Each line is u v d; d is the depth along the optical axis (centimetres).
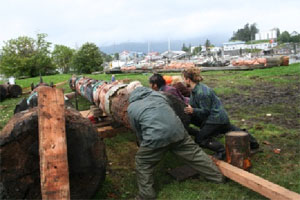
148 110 354
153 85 494
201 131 440
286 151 476
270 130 590
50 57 3769
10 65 3569
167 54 10725
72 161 329
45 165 289
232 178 366
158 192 362
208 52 7538
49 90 297
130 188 382
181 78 624
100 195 362
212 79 1628
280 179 379
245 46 11800
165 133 340
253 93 1061
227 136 396
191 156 369
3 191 313
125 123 494
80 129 332
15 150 307
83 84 930
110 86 600
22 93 1373
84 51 3712
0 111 952
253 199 336
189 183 381
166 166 439
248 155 397
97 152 343
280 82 1300
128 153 508
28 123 306
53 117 296
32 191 320
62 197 294
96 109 622
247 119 691
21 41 3628
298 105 810
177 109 477
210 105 431
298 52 5394
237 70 2195
